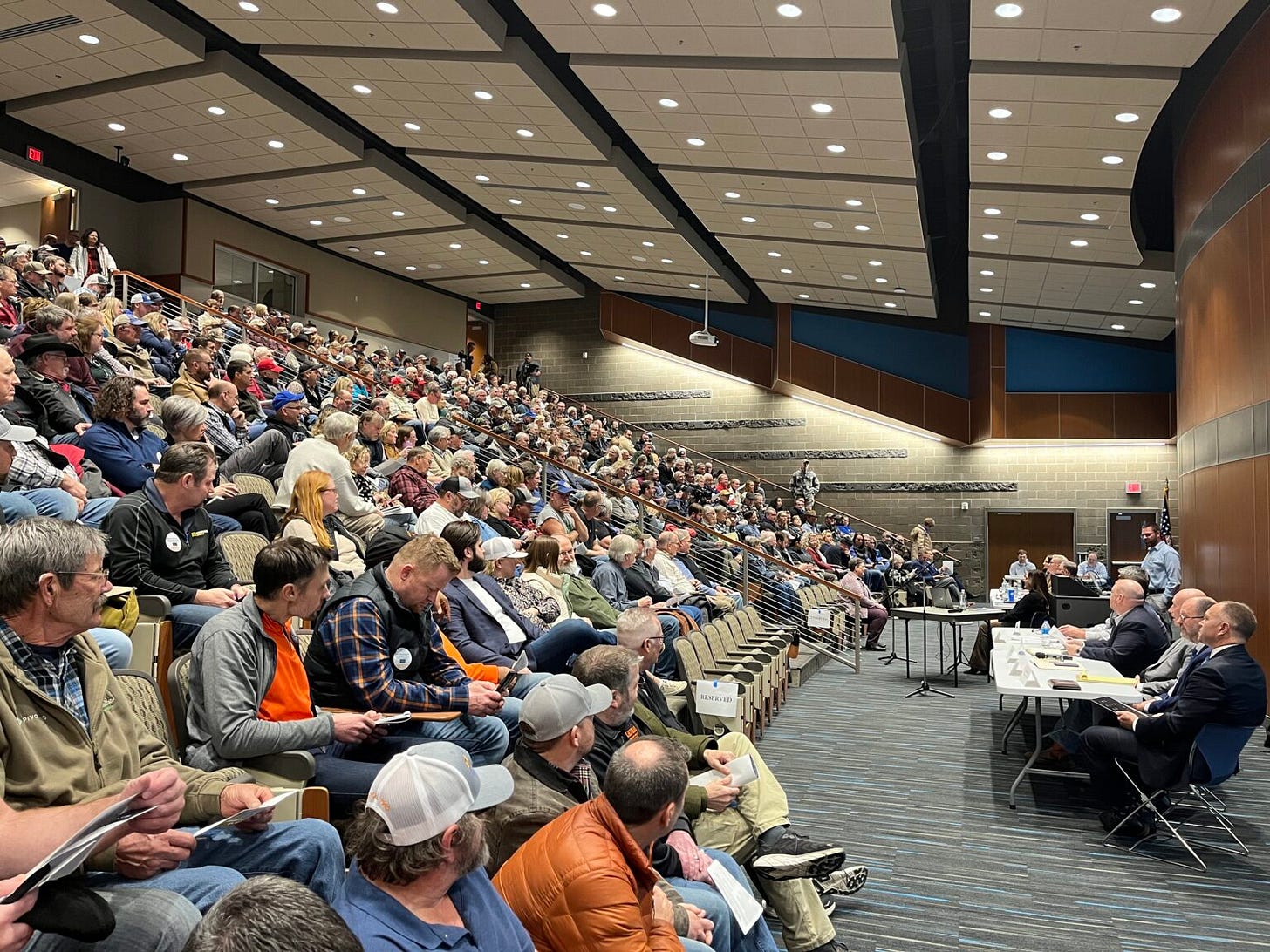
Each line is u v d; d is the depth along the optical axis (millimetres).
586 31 9742
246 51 13031
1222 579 9633
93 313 7105
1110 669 6465
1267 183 8422
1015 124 10406
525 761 2857
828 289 19984
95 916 1646
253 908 1139
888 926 4125
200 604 3645
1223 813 5809
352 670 3352
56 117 13422
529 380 22109
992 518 21734
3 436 3566
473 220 18422
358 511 5832
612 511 11195
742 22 9320
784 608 10820
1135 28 8422
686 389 23719
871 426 22516
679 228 17141
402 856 1835
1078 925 4160
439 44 10695
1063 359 21234
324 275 20031
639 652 4266
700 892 3031
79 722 2168
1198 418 10539
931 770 6617
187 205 16734
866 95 10539
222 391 6770
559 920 2273
